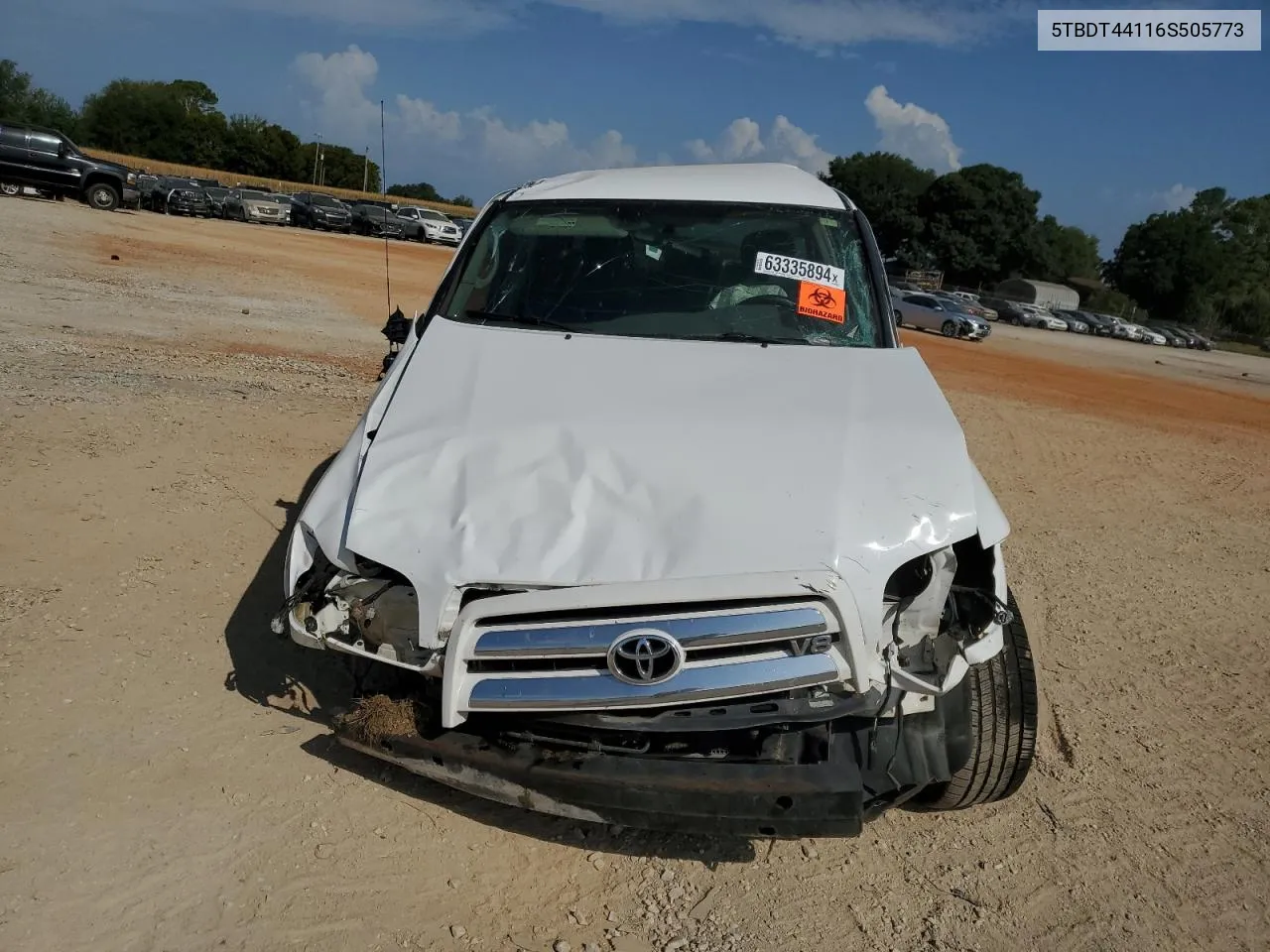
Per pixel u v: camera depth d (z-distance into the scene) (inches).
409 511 121.1
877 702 112.9
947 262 3467.0
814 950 116.6
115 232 984.9
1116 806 151.3
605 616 111.3
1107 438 539.8
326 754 143.8
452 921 116.0
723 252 169.9
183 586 190.2
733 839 136.1
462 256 174.7
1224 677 201.2
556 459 124.8
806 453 124.6
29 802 127.0
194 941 108.9
